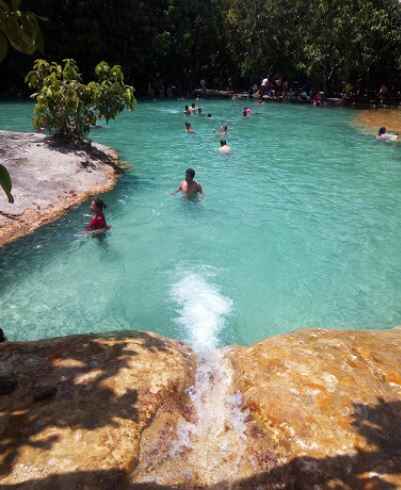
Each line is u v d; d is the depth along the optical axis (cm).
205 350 489
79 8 3081
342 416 349
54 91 1287
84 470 296
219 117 2489
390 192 1173
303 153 1606
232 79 4019
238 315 621
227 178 1267
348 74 3177
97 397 365
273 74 3731
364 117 2605
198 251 810
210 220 952
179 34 3625
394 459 313
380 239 880
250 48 3600
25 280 692
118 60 3369
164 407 367
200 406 381
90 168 1230
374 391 379
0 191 941
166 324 595
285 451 323
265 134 1983
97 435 325
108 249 804
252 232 898
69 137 1362
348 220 975
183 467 315
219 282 706
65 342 448
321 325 605
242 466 317
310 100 3381
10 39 235
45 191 1020
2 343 445
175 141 1775
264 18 3453
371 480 296
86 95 1322
